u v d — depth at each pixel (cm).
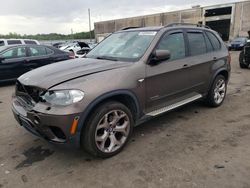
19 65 820
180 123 430
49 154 333
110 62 349
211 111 490
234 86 716
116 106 311
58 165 306
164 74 368
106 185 266
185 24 445
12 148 352
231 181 266
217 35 510
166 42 383
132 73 328
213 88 488
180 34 414
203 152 328
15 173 291
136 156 322
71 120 273
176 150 335
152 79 353
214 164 299
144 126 418
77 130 280
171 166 297
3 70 787
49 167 302
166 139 369
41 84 295
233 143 353
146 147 345
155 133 390
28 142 369
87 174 286
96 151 303
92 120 292
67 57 952
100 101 293
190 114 473
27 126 313
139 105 342
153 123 431
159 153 328
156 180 271
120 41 414
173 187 259
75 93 277
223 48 511
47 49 905
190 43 429
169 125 421
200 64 438
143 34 396
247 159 309
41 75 321
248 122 430
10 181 276
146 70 344
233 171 284
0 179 279
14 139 380
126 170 291
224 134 383
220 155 320
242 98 582
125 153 329
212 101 496
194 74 429
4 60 787
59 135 287
